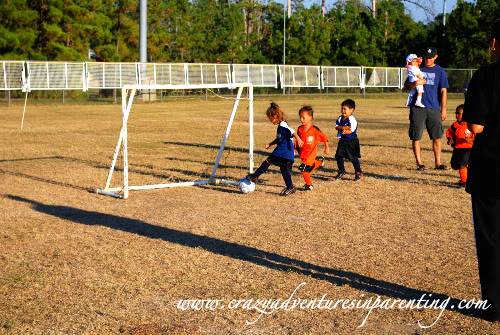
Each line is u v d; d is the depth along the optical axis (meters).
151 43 51.06
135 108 33.19
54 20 43.56
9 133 19.50
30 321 4.88
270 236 7.27
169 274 5.93
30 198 9.55
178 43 54.12
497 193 4.77
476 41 53.66
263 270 6.04
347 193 9.80
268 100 41.50
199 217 8.25
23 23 42.41
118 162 13.35
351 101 10.82
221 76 41.84
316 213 8.45
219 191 10.09
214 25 57.22
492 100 4.82
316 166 10.02
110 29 49.56
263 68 43.72
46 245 6.94
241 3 62.75
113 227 7.75
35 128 21.27
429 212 8.50
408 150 15.20
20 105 35.34
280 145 9.58
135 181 11.06
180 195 9.77
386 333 4.67
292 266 6.17
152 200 9.41
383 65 59.06
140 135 18.94
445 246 6.87
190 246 6.86
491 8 52.84
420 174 11.59
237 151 15.23
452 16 54.88
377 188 10.20
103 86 38.06
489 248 4.83
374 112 29.86
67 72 37.03
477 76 4.93
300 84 45.53
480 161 4.87
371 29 59.06
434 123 11.80
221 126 22.00
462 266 6.16
